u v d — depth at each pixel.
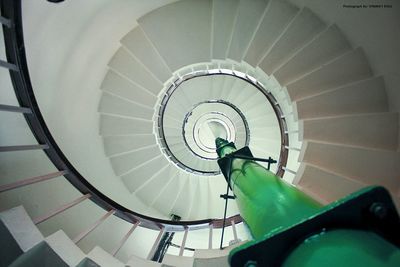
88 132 4.23
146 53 4.43
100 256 2.31
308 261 0.83
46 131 2.62
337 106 3.23
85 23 3.49
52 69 3.22
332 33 3.33
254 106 6.31
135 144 4.84
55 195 3.44
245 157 2.22
